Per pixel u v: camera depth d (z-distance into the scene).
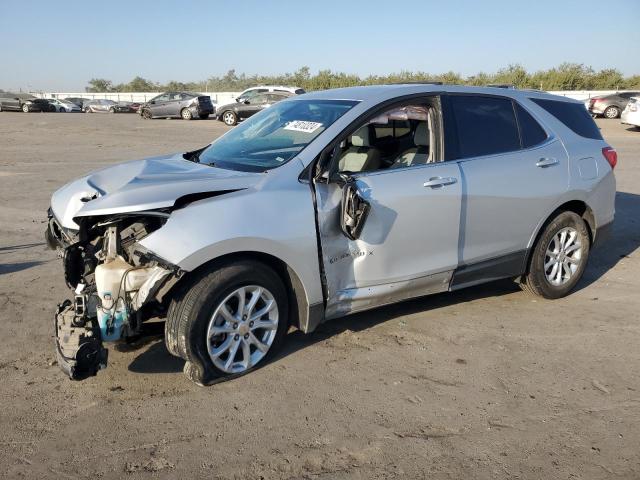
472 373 3.96
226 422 3.36
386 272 4.23
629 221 8.48
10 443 3.15
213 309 3.57
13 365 3.98
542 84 47.00
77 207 4.18
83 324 3.52
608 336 4.58
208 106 32.03
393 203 4.12
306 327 4.00
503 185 4.71
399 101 4.39
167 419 3.38
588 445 3.20
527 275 5.22
